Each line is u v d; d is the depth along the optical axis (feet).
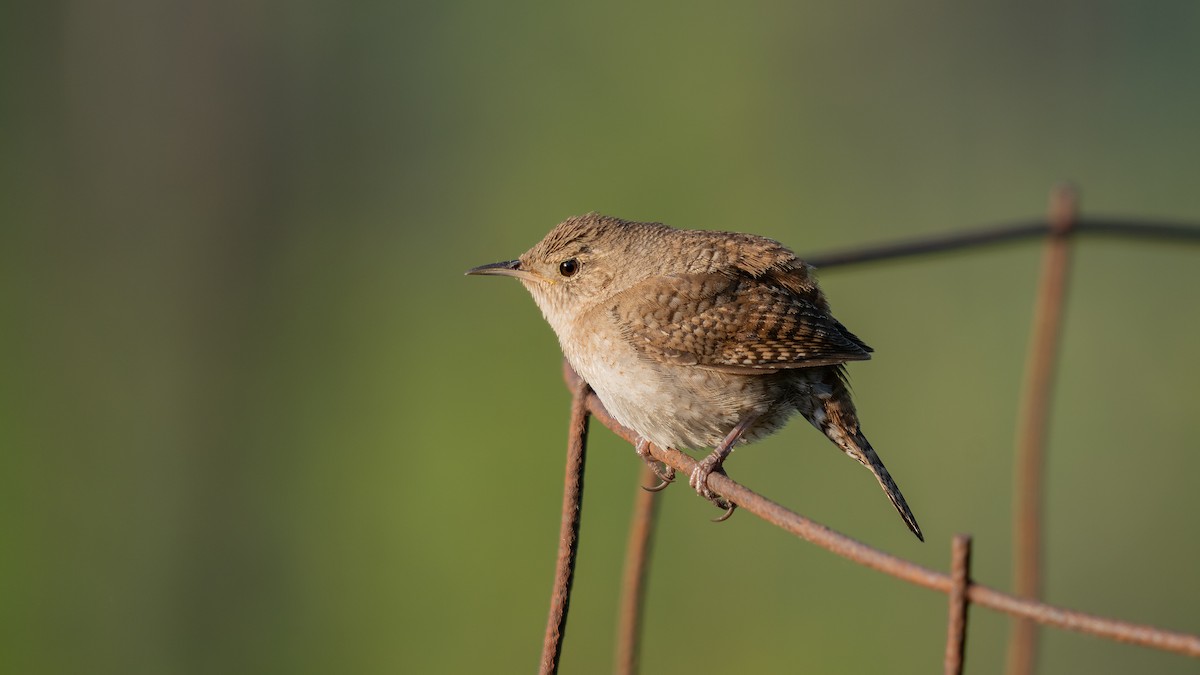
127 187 64.39
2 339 57.00
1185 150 58.65
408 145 56.59
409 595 43.34
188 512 53.21
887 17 57.57
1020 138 59.47
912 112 58.23
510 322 49.73
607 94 53.36
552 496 43.73
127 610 48.37
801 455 41.55
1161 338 50.16
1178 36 59.31
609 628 39.50
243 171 62.44
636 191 52.08
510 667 40.55
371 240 55.93
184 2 63.26
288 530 50.06
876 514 41.55
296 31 60.64
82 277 61.87
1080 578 46.65
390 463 47.11
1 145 60.49
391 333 52.08
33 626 46.62
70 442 54.65
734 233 22.29
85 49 63.98
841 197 55.47
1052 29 60.13
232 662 48.34
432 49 56.44
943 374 45.93
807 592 40.09
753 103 53.31
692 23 53.83
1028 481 23.50
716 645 39.14
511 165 53.72
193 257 63.10
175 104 64.28
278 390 55.36
